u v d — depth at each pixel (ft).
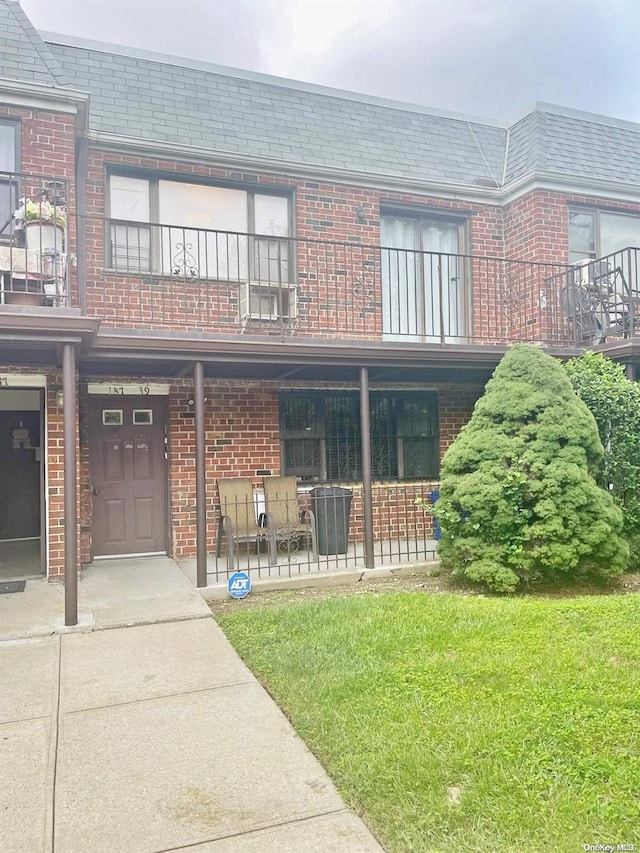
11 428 33.42
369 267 29.73
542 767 9.64
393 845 8.11
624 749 10.09
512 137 35.04
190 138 26.91
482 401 22.88
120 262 25.77
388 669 13.53
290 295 27.78
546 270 30.83
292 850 8.09
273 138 28.91
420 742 10.43
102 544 26.18
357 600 19.20
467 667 13.46
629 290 27.07
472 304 31.89
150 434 27.04
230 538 22.70
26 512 33.50
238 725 11.54
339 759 10.12
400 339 30.76
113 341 20.36
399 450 30.68
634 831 8.18
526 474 20.83
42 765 10.25
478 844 8.02
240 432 27.50
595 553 20.48
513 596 20.07
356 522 29.07
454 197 31.68
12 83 20.94
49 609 18.76
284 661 14.28
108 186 25.84
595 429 21.66
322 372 26.61
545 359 22.56
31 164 21.58
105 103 26.32
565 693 12.09
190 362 22.47
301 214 28.66
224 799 9.22
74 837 8.42
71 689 13.23
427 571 23.79
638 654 14.03
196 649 15.53
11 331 17.29
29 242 19.57
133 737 11.14
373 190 30.04
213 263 27.25
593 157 33.45
